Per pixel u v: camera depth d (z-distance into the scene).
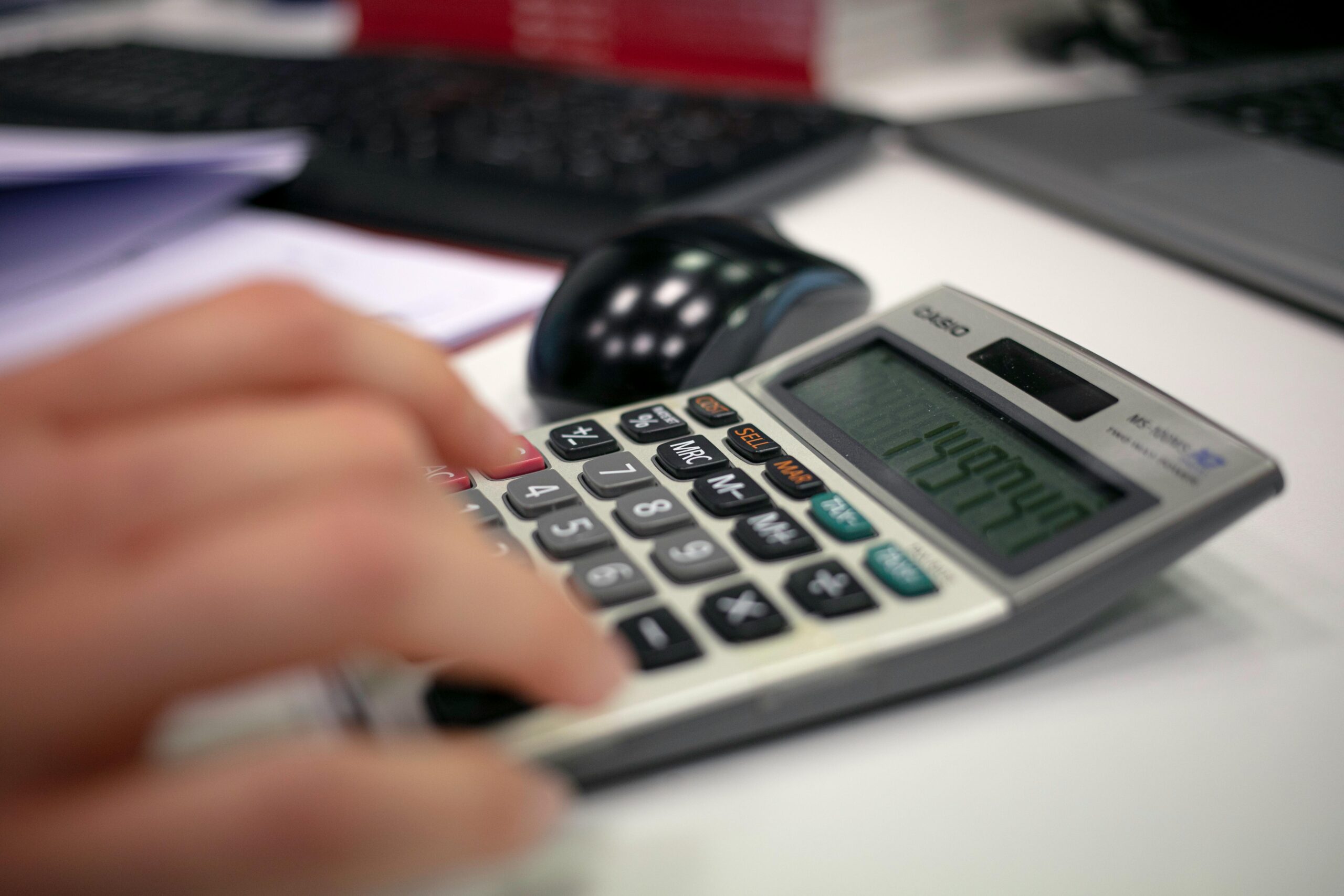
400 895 0.18
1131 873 0.19
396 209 0.49
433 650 0.18
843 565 0.24
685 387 0.33
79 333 0.39
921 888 0.19
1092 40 0.78
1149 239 0.48
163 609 0.15
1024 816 0.21
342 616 0.16
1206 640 0.25
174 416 0.18
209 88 0.67
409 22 0.82
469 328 0.39
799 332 0.36
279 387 0.20
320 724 0.21
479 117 0.60
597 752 0.20
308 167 0.54
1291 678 0.24
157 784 0.15
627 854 0.20
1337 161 0.53
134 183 0.51
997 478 0.27
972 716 0.23
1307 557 0.28
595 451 0.30
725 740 0.22
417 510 0.18
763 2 0.69
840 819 0.20
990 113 0.62
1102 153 0.54
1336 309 0.41
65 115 0.63
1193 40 0.76
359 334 0.21
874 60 0.76
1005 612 0.23
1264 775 0.22
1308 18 0.74
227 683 0.16
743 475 0.28
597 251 0.37
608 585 0.24
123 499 0.17
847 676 0.22
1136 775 0.22
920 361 0.32
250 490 0.17
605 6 0.74
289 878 0.15
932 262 0.47
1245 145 0.56
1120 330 0.41
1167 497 0.25
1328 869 0.19
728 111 0.61
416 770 0.16
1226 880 0.19
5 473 0.17
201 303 0.21
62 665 0.15
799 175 0.55
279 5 1.05
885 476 0.28
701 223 0.38
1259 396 0.36
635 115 0.60
